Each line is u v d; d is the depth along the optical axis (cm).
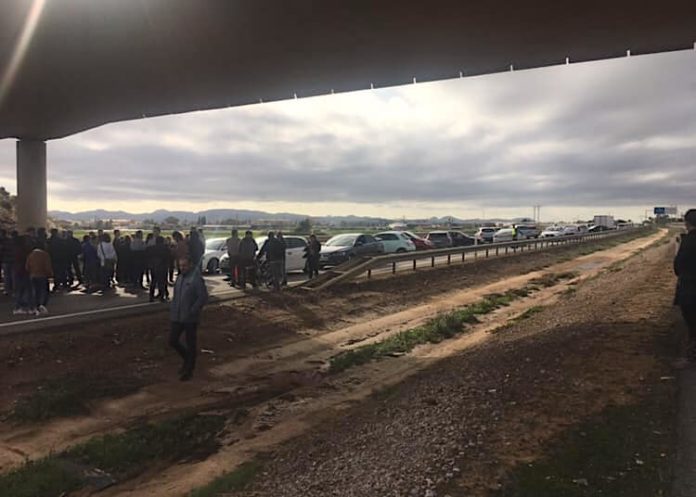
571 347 906
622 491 411
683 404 584
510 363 862
